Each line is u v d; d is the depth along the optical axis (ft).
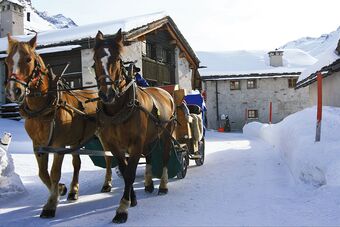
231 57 138.41
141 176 29.14
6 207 19.79
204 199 20.13
